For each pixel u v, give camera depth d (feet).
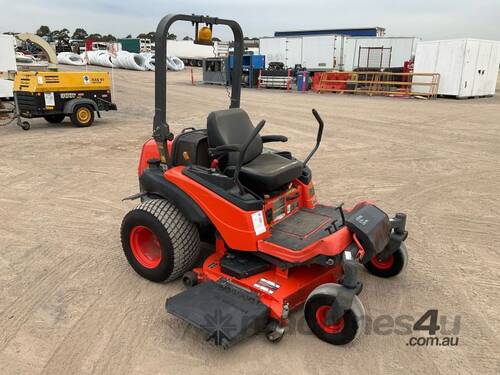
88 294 11.82
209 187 11.09
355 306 9.38
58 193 20.10
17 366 9.13
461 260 14.10
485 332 10.53
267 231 10.96
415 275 13.12
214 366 9.22
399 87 71.56
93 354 9.52
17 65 52.03
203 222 11.19
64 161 25.71
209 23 12.03
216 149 11.17
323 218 12.04
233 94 13.51
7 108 44.52
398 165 25.70
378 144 31.27
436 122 40.55
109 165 24.94
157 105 11.63
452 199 19.94
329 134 34.76
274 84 77.00
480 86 63.41
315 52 85.92
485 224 17.08
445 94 62.18
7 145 29.84
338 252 9.79
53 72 34.96
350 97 63.26
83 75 36.76
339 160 26.76
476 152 28.99
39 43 48.98
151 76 93.61
